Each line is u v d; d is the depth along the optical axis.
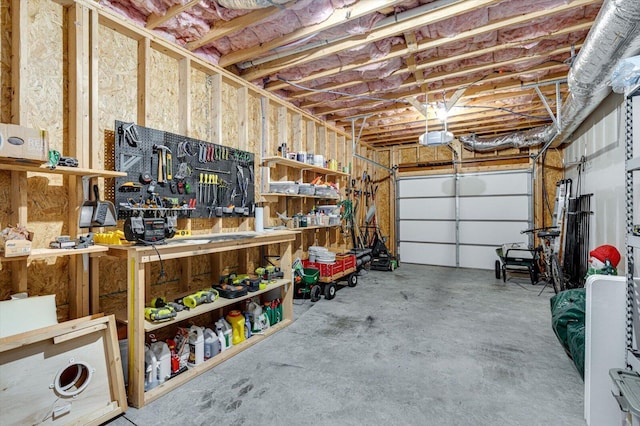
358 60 3.55
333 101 4.88
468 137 7.07
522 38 3.07
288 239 3.49
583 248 4.89
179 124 3.07
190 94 3.12
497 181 7.04
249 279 3.14
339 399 2.11
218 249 2.61
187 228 3.07
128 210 2.47
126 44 2.64
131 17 2.62
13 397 1.56
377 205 8.35
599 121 4.30
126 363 2.21
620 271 3.53
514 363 2.61
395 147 8.14
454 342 3.02
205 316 3.27
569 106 4.01
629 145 1.70
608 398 1.83
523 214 6.80
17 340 1.58
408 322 3.56
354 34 3.04
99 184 2.39
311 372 2.45
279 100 4.42
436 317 3.73
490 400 2.10
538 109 5.43
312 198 5.39
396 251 8.08
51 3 2.18
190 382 2.31
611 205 3.85
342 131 6.32
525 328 3.39
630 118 1.68
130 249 2.06
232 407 2.02
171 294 2.98
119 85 2.58
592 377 1.87
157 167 2.69
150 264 2.79
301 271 4.39
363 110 5.59
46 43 2.16
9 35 2.01
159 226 2.22
